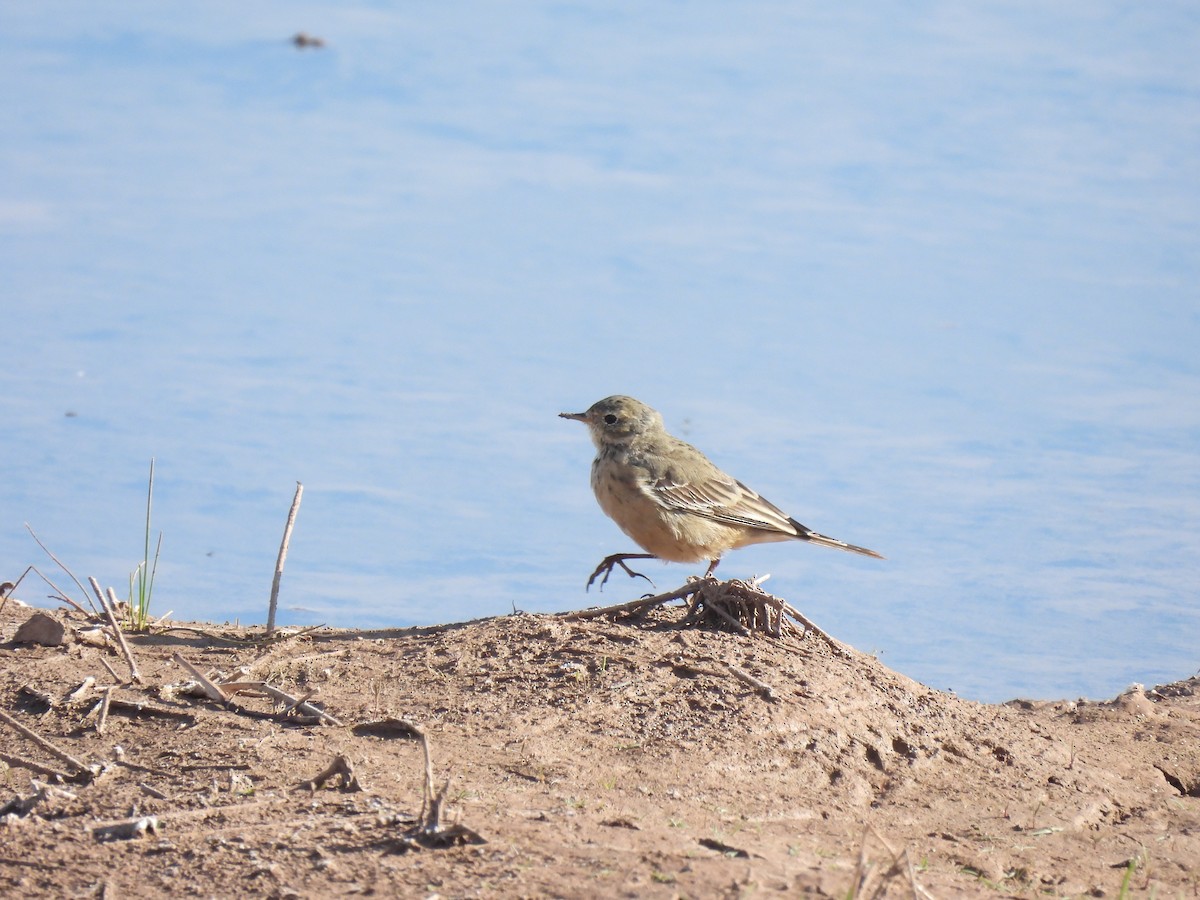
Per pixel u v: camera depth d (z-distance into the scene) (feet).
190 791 33.99
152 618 52.95
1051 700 53.16
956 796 39.27
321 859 30.04
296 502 52.60
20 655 45.11
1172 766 45.52
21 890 28.66
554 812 33.37
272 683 43.09
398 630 49.83
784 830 34.30
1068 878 33.81
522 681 42.63
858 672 45.62
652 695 41.60
